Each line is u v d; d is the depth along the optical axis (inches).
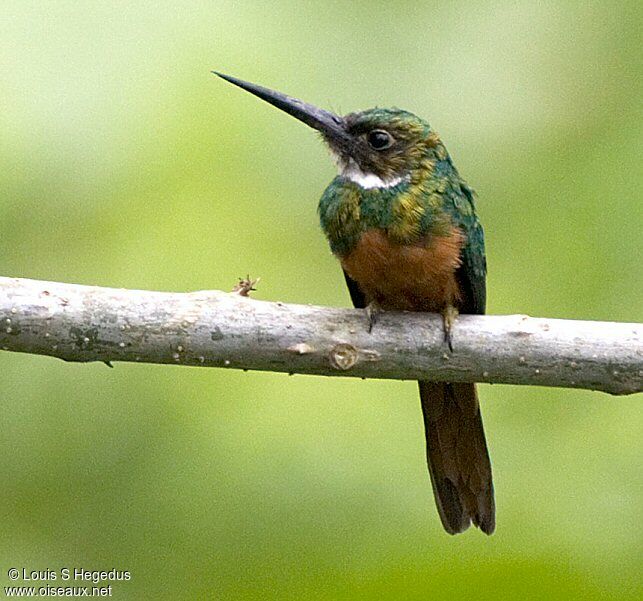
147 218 416.8
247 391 402.0
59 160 405.4
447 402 355.9
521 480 386.3
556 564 363.3
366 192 342.0
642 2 460.4
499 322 312.3
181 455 394.3
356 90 441.1
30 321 297.9
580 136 443.8
